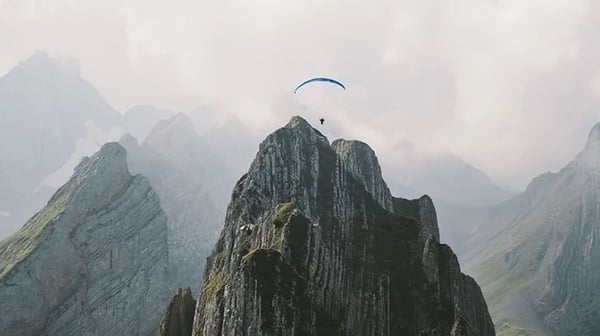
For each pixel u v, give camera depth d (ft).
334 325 476.54
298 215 536.42
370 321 527.81
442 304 547.90
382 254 594.65
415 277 566.77
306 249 514.27
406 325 528.22
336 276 542.16
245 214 607.78
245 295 455.22
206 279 600.80
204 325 495.00
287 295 460.55
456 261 605.73
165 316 609.83
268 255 476.13
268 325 444.14
